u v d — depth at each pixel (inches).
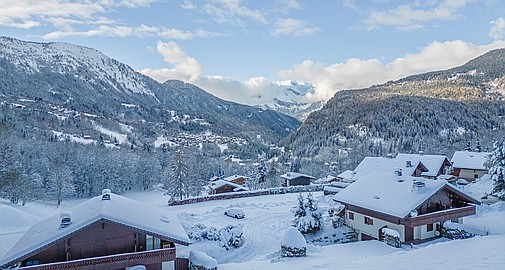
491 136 4557.1
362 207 1198.3
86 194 3348.9
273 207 1822.1
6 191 2331.4
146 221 786.2
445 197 1187.9
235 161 5285.4
